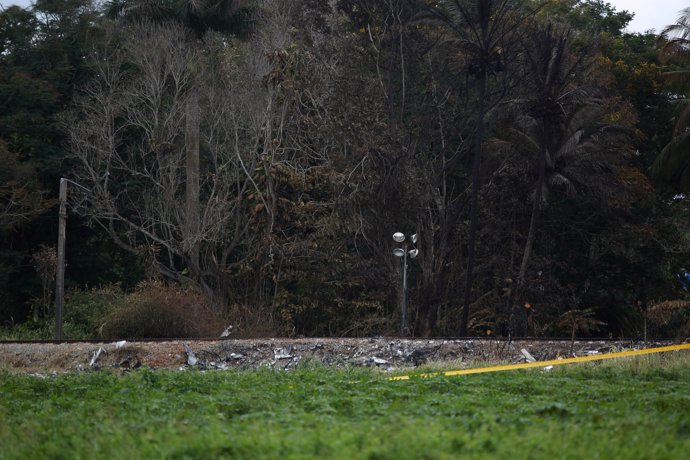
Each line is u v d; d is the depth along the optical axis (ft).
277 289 181.47
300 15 186.39
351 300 183.93
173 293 140.05
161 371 77.92
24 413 50.42
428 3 173.37
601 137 180.04
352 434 35.04
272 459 32.35
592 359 83.30
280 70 179.73
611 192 177.99
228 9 184.55
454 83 173.37
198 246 183.21
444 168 171.63
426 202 168.86
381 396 51.39
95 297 170.19
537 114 161.58
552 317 171.12
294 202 183.93
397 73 172.04
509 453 32.45
